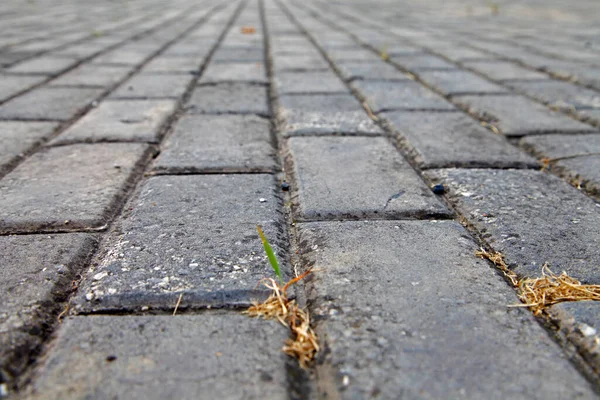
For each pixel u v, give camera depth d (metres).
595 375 0.25
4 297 0.29
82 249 0.34
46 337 0.27
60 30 1.43
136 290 0.30
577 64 0.93
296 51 1.10
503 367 0.25
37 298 0.29
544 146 0.53
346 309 0.29
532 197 0.42
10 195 0.41
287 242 0.36
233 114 0.64
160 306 0.29
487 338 0.27
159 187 0.43
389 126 0.59
